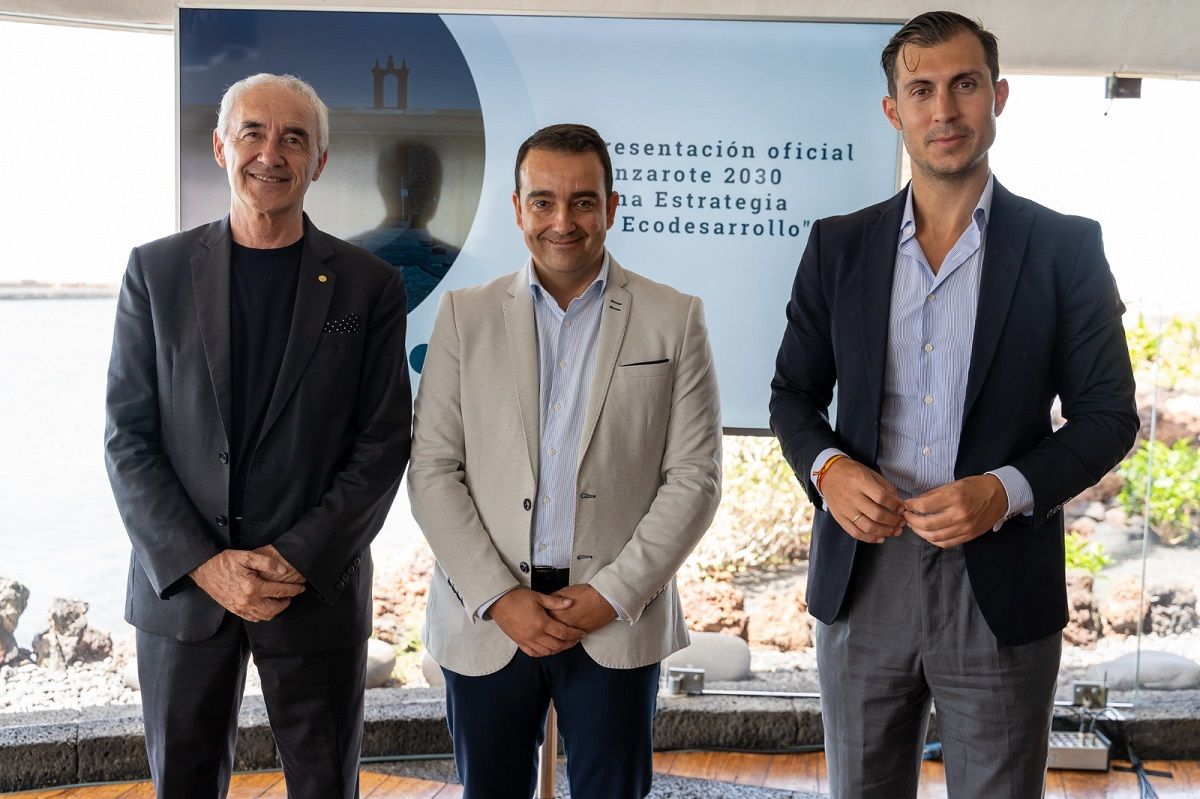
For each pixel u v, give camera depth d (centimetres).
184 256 223
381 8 293
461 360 220
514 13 293
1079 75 325
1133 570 349
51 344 351
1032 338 191
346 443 226
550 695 222
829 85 293
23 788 307
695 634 354
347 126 296
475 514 216
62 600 343
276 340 221
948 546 183
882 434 199
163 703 221
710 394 224
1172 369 342
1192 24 313
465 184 298
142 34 333
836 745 209
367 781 318
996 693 195
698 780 319
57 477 355
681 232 298
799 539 354
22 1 297
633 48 293
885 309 196
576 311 220
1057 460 187
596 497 213
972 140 187
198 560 211
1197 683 351
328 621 223
